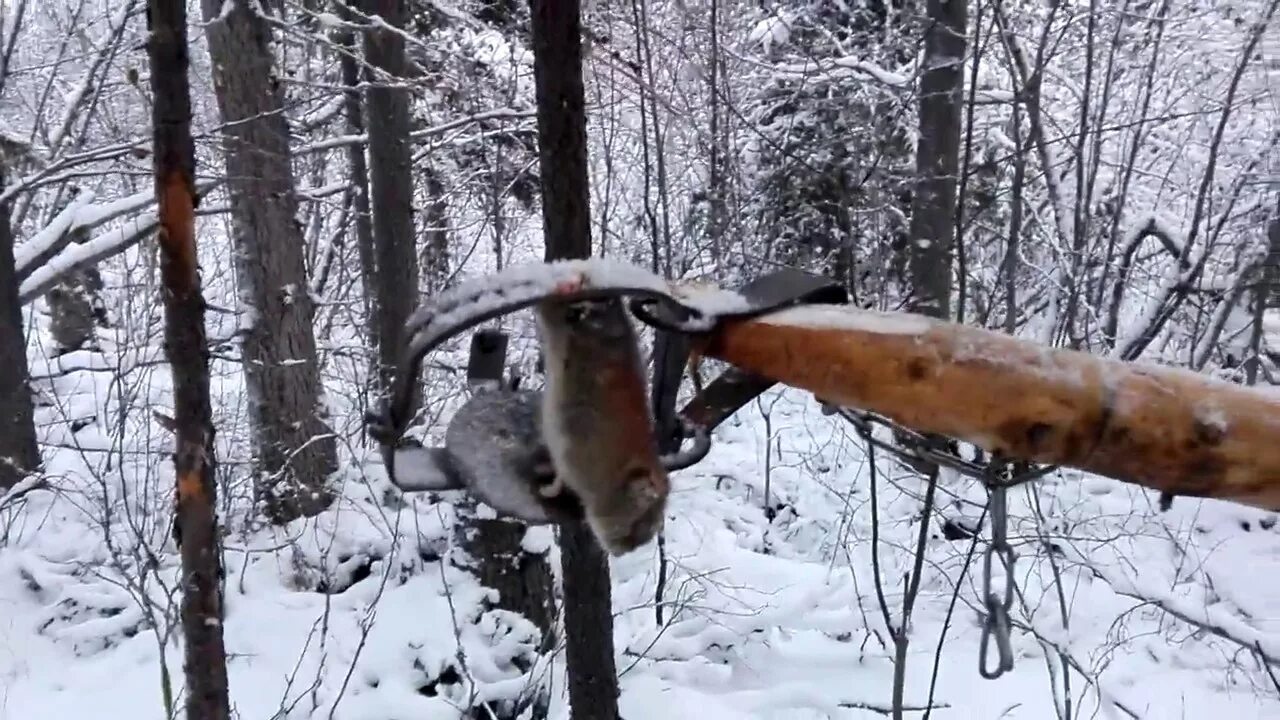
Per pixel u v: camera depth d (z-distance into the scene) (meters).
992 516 3.99
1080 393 1.06
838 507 8.37
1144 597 6.43
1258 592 6.98
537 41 3.01
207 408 3.13
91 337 9.23
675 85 8.44
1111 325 8.02
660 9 8.84
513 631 6.04
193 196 2.96
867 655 6.63
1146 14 8.38
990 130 8.87
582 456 1.03
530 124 8.62
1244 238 8.45
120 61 9.26
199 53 10.57
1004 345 1.09
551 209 3.07
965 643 6.72
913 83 8.27
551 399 1.04
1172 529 7.75
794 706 6.16
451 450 1.10
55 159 7.79
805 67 8.81
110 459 6.57
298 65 10.09
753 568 7.91
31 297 7.23
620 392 1.04
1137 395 1.05
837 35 10.18
